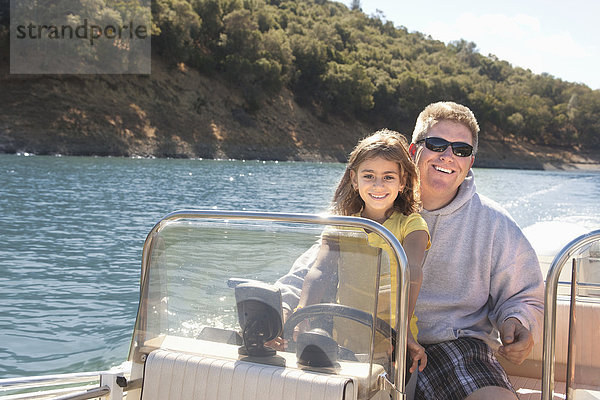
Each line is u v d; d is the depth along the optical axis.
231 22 63.75
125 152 44.16
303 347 1.42
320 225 1.44
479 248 1.99
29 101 43.12
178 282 1.53
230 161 47.78
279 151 57.78
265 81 63.09
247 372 1.40
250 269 1.47
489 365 1.86
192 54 58.09
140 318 1.55
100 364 4.45
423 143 2.04
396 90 81.00
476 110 89.44
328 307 1.42
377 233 1.39
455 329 1.96
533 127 97.50
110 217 12.90
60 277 7.27
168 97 52.75
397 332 1.41
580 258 1.56
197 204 16.52
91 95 46.69
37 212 13.04
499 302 2.04
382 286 1.40
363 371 1.38
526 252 2.02
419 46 116.12
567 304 2.42
